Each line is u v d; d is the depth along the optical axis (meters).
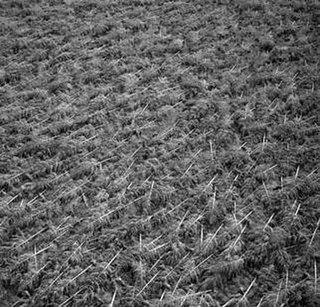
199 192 2.48
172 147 2.76
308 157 2.59
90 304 2.05
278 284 2.04
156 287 2.10
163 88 3.17
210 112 2.96
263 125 2.80
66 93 3.22
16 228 2.40
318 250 2.14
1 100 3.20
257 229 2.27
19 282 2.16
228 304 2.00
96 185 2.58
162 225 2.37
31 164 2.75
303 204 2.38
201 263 2.17
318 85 3.04
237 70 3.23
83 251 2.26
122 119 2.98
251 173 2.56
